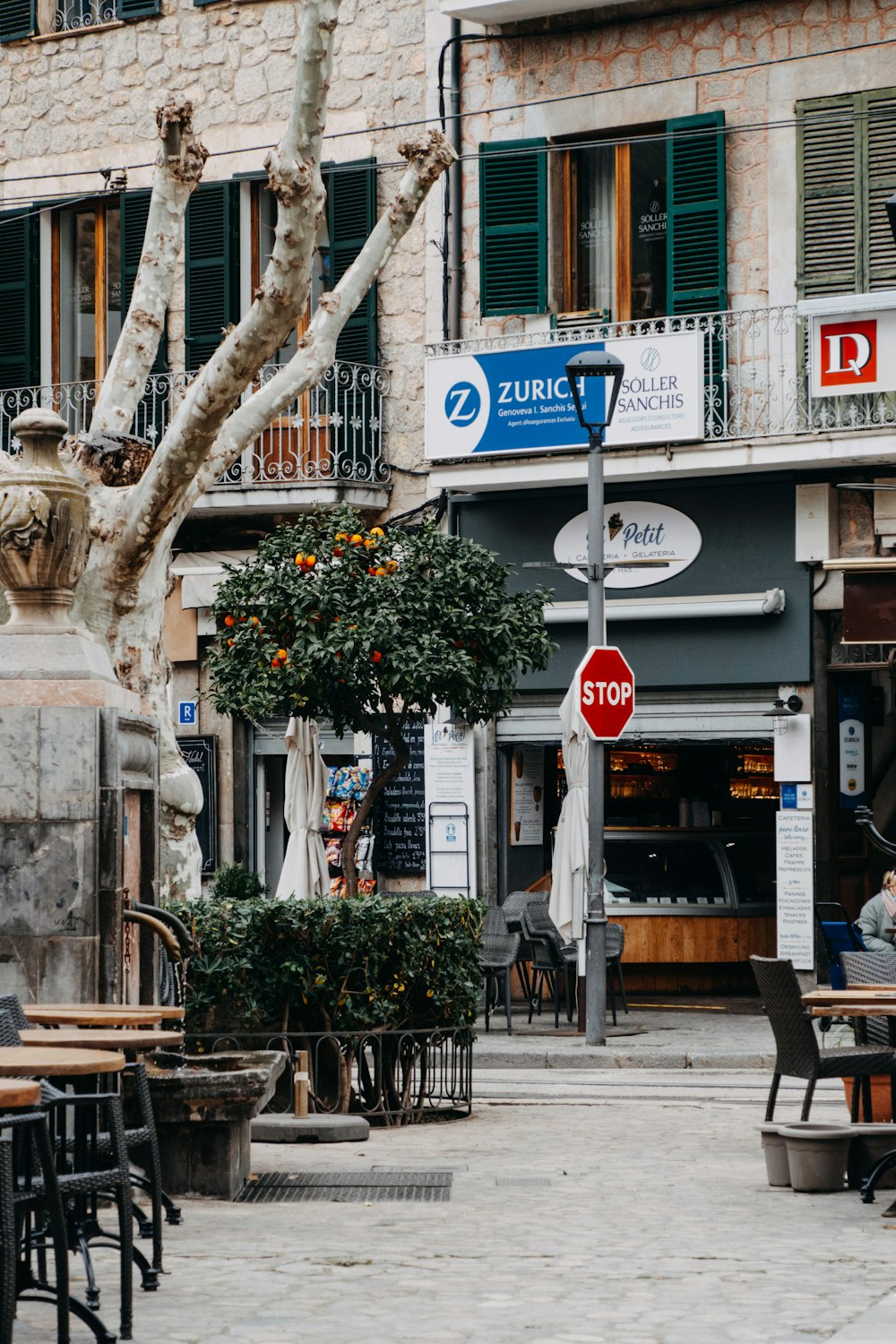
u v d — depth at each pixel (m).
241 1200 9.21
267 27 24.05
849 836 21.48
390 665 17.69
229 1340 6.01
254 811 23.97
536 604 18.77
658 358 21.02
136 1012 7.62
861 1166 9.58
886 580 15.65
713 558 21.47
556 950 19.89
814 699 21.03
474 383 21.92
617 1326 6.21
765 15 21.48
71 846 8.69
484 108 22.86
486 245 22.77
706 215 21.67
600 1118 12.93
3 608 11.73
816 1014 9.96
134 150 24.67
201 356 24.33
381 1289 6.87
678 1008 20.75
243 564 18.64
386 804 22.88
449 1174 9.98
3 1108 5.14
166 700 13.15
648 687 21.77
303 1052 11.90
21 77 25.30
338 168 23.47
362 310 23.41
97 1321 5.89
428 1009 12.81
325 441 23.30
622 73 22.17
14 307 25.17
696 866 21.81
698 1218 8.60
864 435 20.23
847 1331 6.09
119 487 12.73
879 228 21.06
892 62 20.94
